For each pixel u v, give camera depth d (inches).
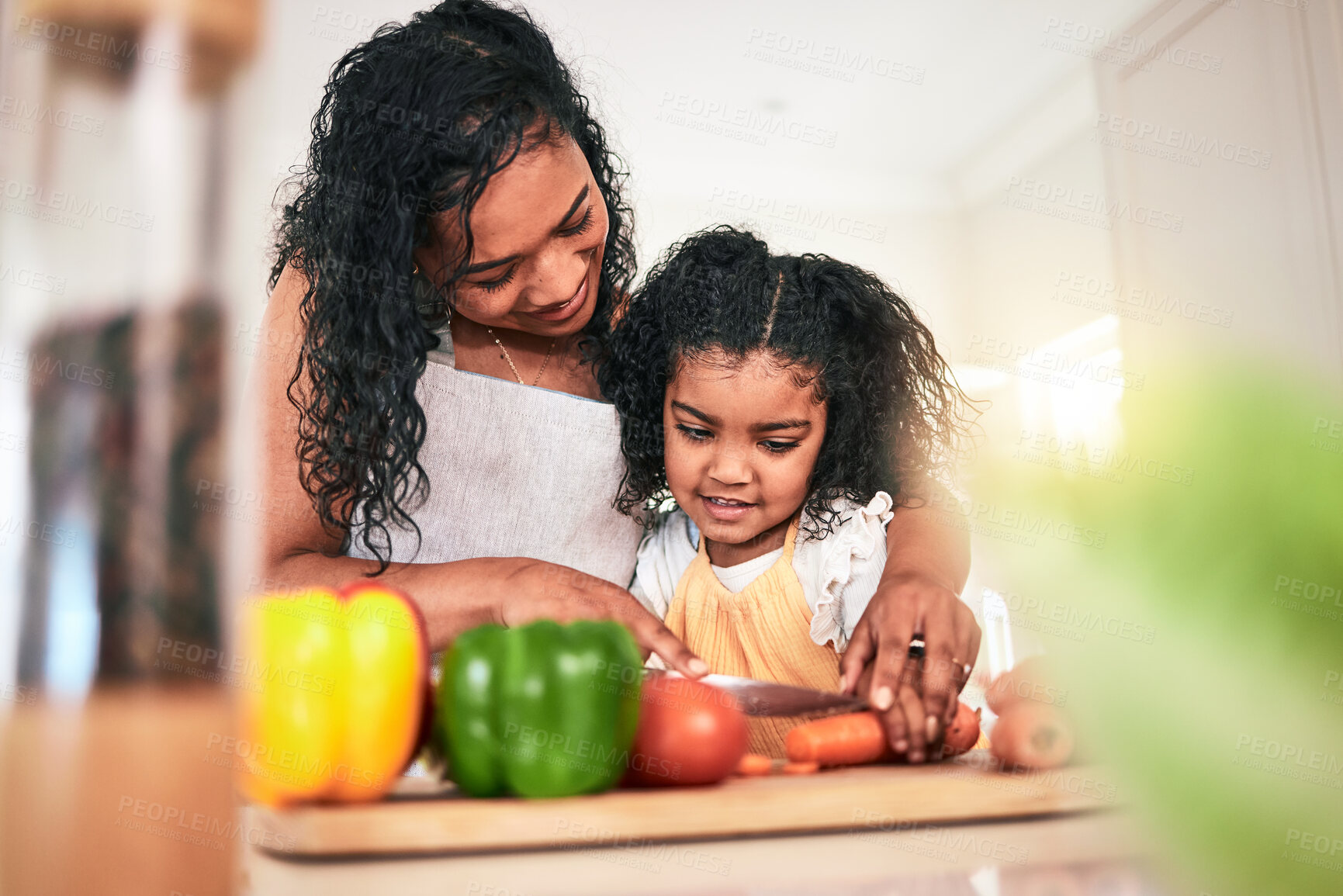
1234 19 49.0
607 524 31.9
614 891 16.6
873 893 15.7
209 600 7.5
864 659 23.5
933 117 58.7
